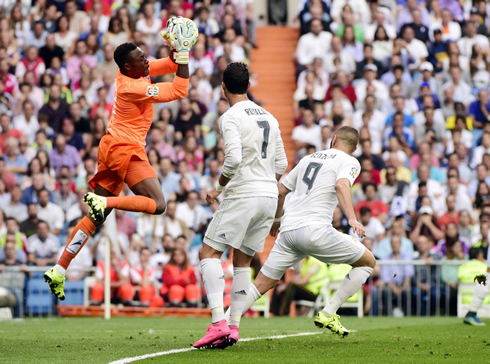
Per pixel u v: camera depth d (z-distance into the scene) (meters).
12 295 26.33
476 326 20.25
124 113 14.08
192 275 27.88
